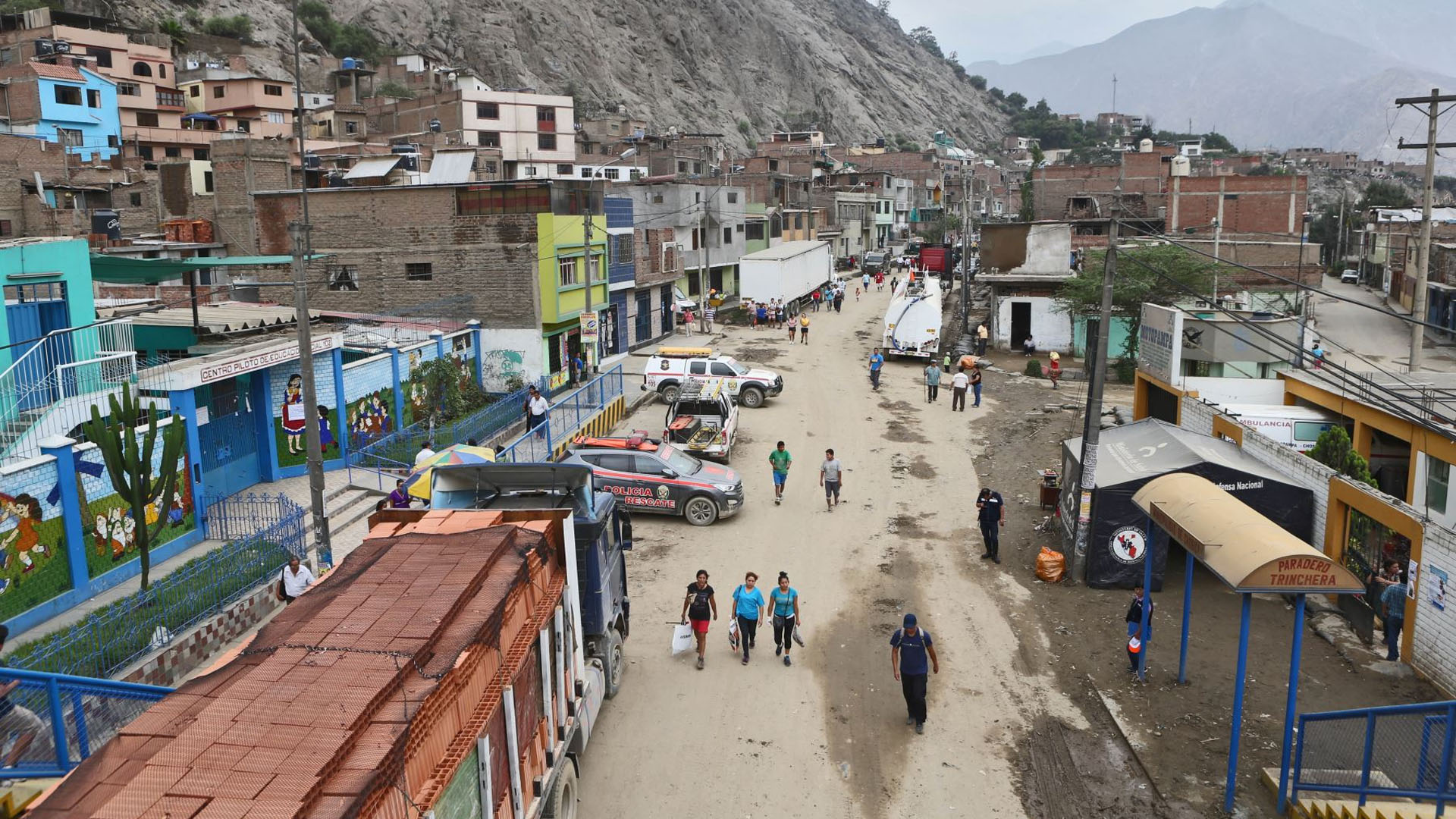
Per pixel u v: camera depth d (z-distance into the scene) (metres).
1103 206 67.81
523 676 8.06
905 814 10.44
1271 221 58.94
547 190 31.00
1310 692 13.23
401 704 5.88
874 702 12.94
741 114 173.38
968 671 13.91
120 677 11.38
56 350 16.64
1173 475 13.84
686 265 54.34
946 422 31.27
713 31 187.62
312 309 31.78
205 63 81.38
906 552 19.08
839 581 17.45
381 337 27.45
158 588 13.10
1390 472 19.89
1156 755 11.62
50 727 7.87
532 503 12.41
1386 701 12.91
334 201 32.44
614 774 11.11
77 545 14.23
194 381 17.38
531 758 8.19
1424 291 28.91
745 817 10.33
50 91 59.41
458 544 8.62
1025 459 26.47
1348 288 75.88
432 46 127.69
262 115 76.19
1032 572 18.08
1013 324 46.31
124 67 72.12
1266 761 11.50
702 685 13.35
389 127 87.12
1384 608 14.52
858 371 40.34
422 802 5.60
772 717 12.46
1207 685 13.48
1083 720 12.56
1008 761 11.54
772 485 23.80
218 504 17.81
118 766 5.12
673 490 20.62
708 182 57.66
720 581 17.36
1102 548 17.14
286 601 14.15
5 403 15.12
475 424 25.77
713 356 33.72
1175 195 59.53
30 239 18.08
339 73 93.06
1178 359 25.58
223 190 34.94
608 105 135.88
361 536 18.12
